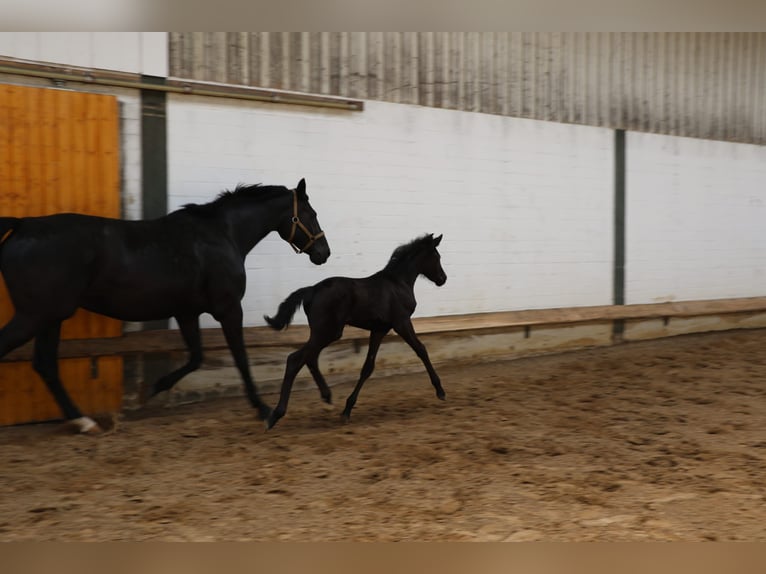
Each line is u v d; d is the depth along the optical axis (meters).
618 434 5.19
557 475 4.28
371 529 3.47
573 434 5.21
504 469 4.41
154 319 5.34
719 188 10.05
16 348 5.16
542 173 8.45
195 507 3.78
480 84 7.96
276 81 6.69
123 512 3.70
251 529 3.47
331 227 7.06
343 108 7.02
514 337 8.15
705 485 4.06
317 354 5.50
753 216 10.45
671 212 9.59
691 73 9.71
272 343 6.61
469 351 7.86
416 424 5.55
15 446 4.90
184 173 6.22
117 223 5.10
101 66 5.77
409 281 5.90
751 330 10.12
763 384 6.83
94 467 4.48
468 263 7.93
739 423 5.44
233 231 5.59
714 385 6.82
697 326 9.70
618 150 9.05
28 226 4.77
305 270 6.94
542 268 8.48
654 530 3.43
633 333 9.12
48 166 5.53
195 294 5.32
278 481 4.23
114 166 5.81
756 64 10.36
